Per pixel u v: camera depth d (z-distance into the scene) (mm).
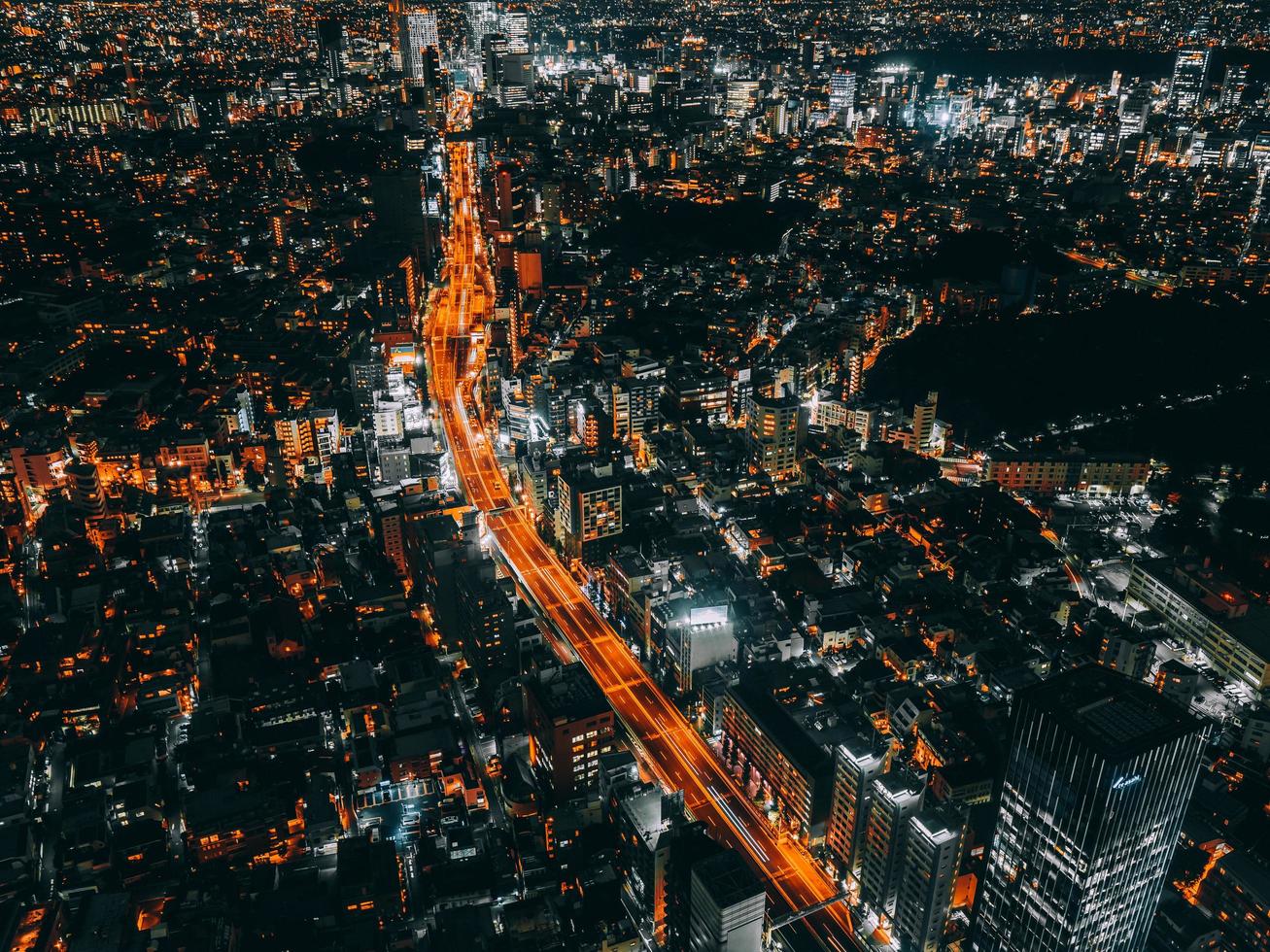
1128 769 198000
